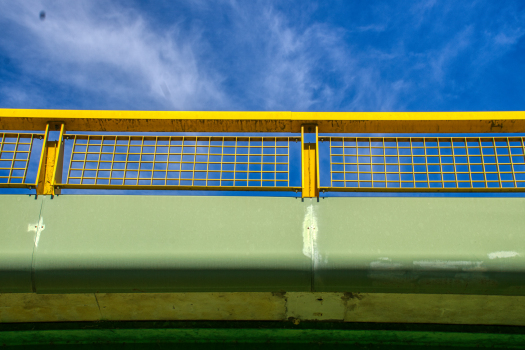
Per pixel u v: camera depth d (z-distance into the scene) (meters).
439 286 3.51
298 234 3.62
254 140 4.10
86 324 4.36
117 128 4.29
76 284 3.54
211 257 3.53
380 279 3.51
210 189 3.90
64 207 3.74
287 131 4.31
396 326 4.35
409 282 3.51
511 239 3.54
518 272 3.43
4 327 4.33
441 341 4.46
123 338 4.55
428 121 4.13
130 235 3.62
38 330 4.31
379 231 3.61
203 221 3.68
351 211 3.70
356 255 3.51
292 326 4.36
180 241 3.59
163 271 3.52
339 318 4.34
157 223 3.67
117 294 3.99
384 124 4.18
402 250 3.52
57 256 3.52
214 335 4.49
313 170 3.97
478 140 3.97
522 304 3.97
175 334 4.47
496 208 3.67
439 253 3.50
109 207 3.74
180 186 3.87
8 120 4.17
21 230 3.63
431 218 3.64
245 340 4.57
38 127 4.26
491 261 3.46
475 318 4.26
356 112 4.19
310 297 4.06
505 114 4.10
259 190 3.90
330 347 4.52
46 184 3.89
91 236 3.61
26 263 3.50
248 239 3.60
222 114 4.21
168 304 4.16
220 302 4.14
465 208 3.68
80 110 4.22
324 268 3.50
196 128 4.28
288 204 3.76
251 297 4.05
